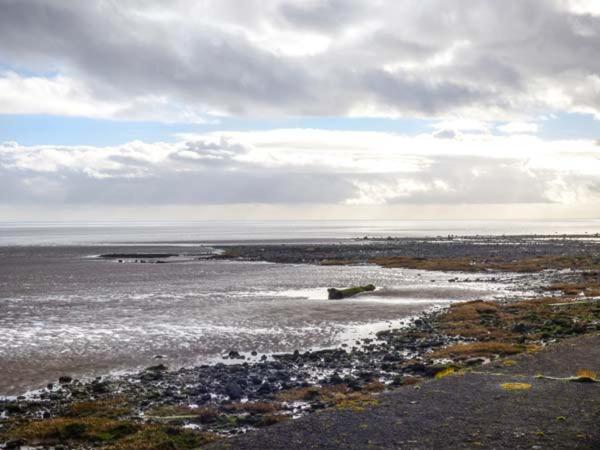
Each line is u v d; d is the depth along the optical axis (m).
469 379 18.34
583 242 173.25
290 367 27.94
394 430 13.88
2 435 18.25
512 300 52.38
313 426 14.37
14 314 46.91
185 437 17.25
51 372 28.27
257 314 46.16
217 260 114.88
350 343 34.47
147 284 70.69
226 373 26.97
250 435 13.93
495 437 13.23
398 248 146.25
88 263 107.94
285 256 121.44
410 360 28.39
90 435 17.81
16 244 199.50
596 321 36.12
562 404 15.57
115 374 27.75
